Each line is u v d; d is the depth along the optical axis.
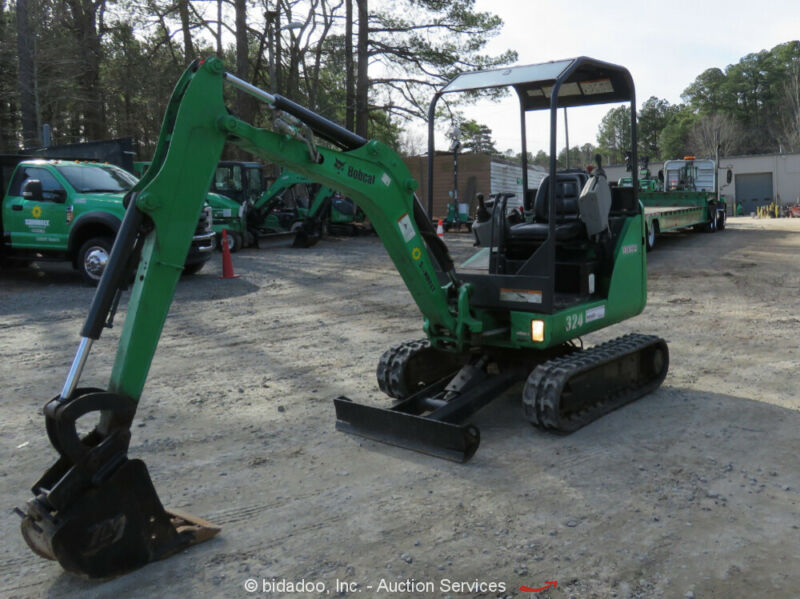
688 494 3.88
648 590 2.96
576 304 5.12
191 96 3.41
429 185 5.30
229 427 5.15
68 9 28.12
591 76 5.56
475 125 22.16
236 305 10.23
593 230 5.04
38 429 5.18
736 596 2.90
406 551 3.34
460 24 25.67
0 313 9.80
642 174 23.94
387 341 7.91
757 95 97.12
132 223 3.30
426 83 26.22
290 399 5.81
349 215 22.45
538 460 4.41
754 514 3.62
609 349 5.29
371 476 4.23
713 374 6.32
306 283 12.36
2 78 27.11
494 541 3.41
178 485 4.15
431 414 4.71
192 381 6.38
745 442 4.65
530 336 4.79
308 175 4.06
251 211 18.36
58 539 2.94
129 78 30.48
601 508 3.73
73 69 27.61
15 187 12.80
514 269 5.28
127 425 3.20
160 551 3.29
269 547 3.41
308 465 4.42
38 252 12.70
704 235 22.03
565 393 4.76
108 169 13.16
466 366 5.28
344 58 32.06
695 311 9.33
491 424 5.12
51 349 7.70
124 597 3.02
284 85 33.97
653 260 15.20
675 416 5.19
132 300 3.34
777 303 9.74
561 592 2.96
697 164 23.80
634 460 4.38
